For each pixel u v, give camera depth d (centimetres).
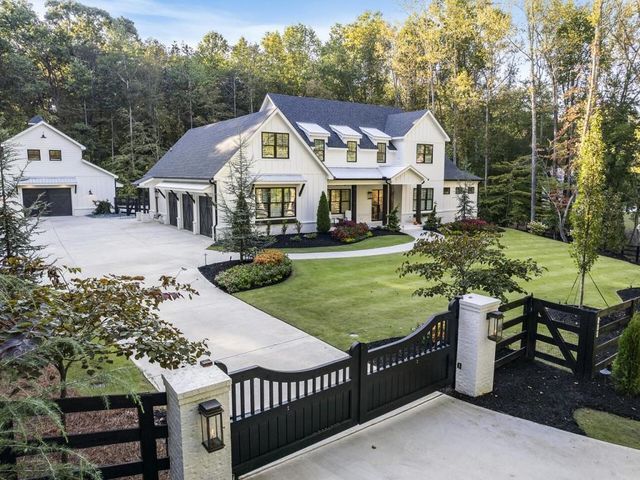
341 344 838
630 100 2739
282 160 2205
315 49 5741
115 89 4325
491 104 3497
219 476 388
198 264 1540
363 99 4775
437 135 2836
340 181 2423
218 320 979
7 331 325
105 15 5303
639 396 640
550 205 2766
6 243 927
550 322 733
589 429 553
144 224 2620
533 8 2614
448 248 796
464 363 638
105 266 1499
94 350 373
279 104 2556
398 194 2755
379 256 1784
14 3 4222
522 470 466
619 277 1536
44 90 4034
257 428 453
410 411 589
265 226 2173
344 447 504
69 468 284
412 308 1073
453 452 496
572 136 2928
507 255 1898
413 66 3825
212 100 4516
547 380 689
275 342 848
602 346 720
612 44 2559
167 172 2511
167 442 394
